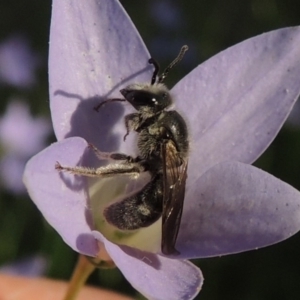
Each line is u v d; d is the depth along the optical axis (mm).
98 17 74
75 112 73
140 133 74
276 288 109
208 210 73
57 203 69
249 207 71
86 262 77
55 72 72
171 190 71
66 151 70
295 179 114
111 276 108
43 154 67
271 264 110
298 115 113
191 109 76
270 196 71
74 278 78
